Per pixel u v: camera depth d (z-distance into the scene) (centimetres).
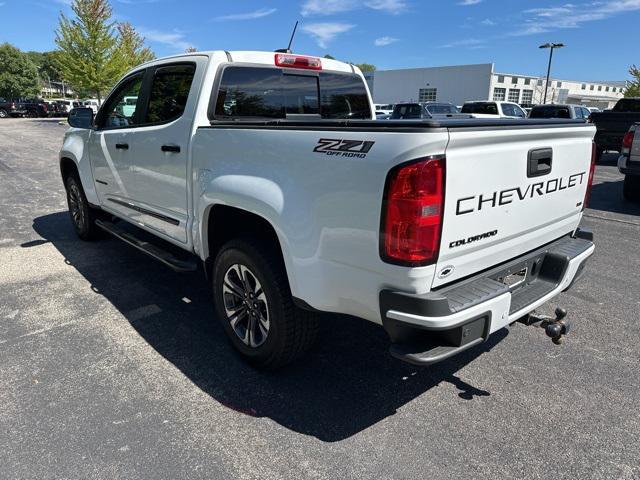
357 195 219
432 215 206
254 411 270
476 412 272
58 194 870
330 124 238
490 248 246
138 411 267
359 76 433
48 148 1662
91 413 264
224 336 354
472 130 212
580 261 295
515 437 252
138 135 383
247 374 306
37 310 390
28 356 321
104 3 3086
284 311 276
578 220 324
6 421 256
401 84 5697
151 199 386
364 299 231
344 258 232
